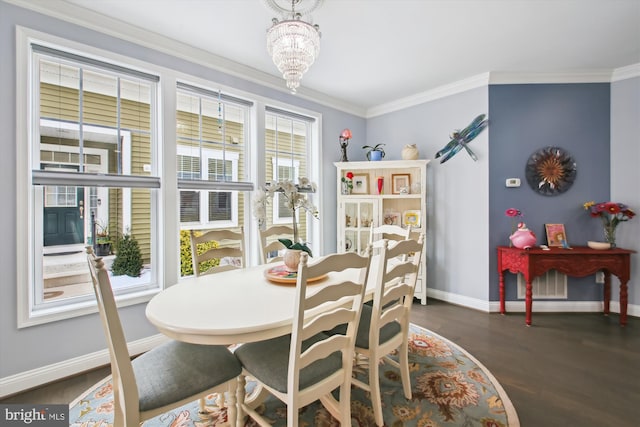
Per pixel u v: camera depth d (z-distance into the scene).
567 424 1.51
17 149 1.79
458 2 1.94
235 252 2.23
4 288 1.76
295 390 1.13
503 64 2.85
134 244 2.36
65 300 2.04
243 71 2.86
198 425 1.55
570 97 3.03
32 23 1.83
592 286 3.07
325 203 3.74
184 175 2.63
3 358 1.76
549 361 2.12
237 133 2.97
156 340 2.34
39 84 1.95
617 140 2.95
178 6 1.97
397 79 3.19
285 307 1.31
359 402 1.71
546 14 2.07
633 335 2.53
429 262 3.62
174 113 2.45
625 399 1.70
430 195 3.60
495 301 3.14
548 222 3.07
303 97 3.43
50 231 2.01
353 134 4.06
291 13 2.04
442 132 3.47
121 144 2.29
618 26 2.22
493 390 1.80
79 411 1.63
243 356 1.38
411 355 2.24
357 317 1.31
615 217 2.87
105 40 2.10
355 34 2.31
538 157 3.05
